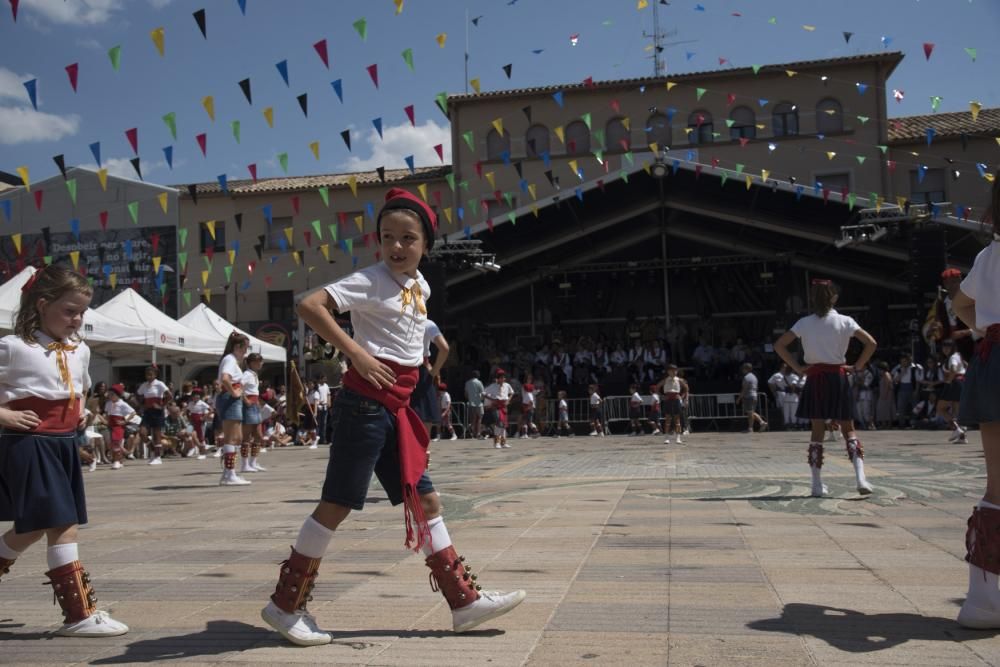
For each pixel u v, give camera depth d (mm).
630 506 6820
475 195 29453
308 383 23562
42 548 5605
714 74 28328
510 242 27828
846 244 22406
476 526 5922
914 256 20766
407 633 3264
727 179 23703
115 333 17047
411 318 3305
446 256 23422
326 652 3029
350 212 30156
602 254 31547
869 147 27766
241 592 4102
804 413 7090
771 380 23641
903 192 27859
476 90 12750
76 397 3570
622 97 28922
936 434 17766
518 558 4664
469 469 11484
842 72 28141
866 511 6191
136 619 3598
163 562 4941
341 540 5496
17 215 30625
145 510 7688
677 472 9922
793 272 30500
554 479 9500
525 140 29391
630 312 30828
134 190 30688
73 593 3365
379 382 3102
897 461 10570
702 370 28312
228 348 10547
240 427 10523
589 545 5027
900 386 21344
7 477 3393
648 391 26500
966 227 20641
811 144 28094
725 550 4777
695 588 3859
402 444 3174
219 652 3076
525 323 32219
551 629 3244
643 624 3277
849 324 6945
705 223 29203
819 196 22188
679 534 5352
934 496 6984
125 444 18359
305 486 9883
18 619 3674
